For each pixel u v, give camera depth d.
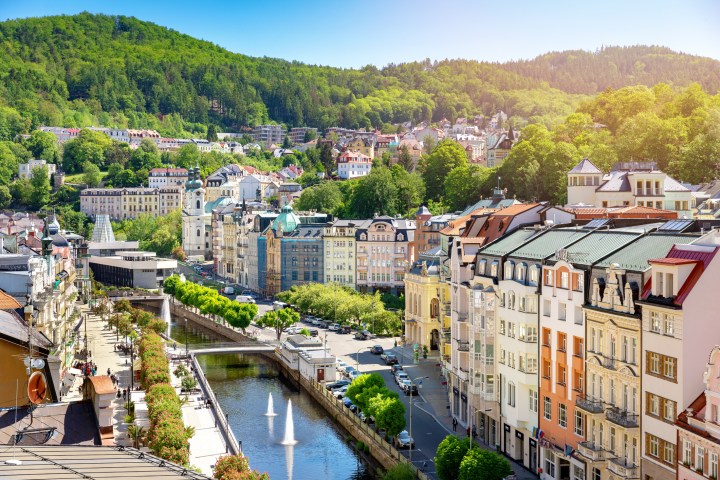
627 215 157.12
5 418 69.75
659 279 95.31
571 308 113.81
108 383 71.00
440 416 156.00
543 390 121.75
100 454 50.16
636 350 98.75
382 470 136.38
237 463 103.44
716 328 90.69
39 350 78.19
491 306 136.25
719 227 100.00
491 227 158.50
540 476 121.38
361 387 153.25
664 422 92.94
